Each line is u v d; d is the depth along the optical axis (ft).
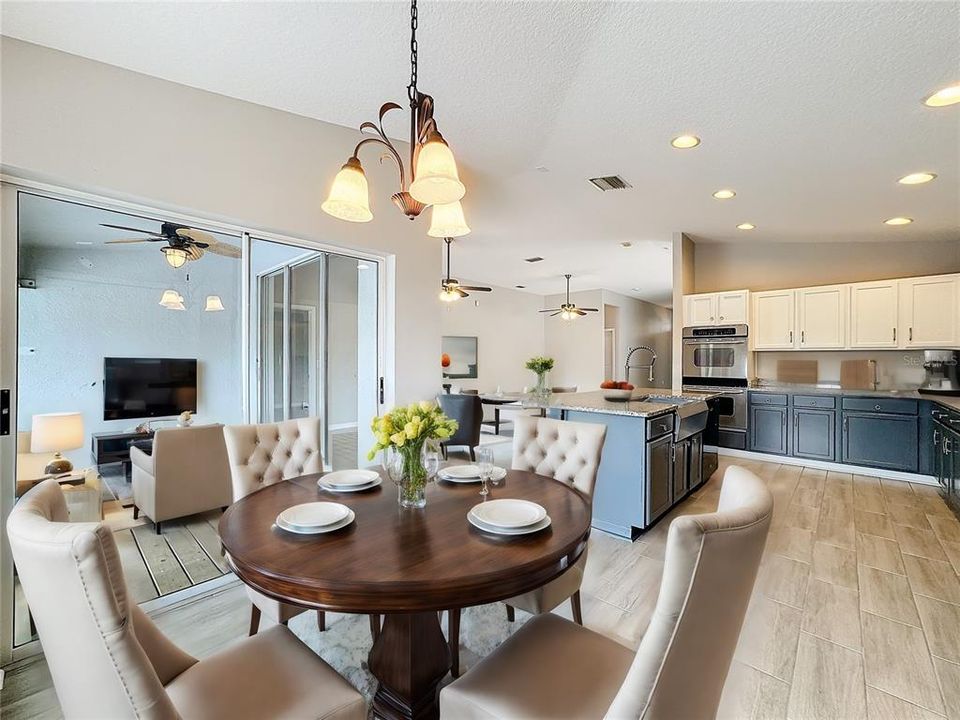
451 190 5.13
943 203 12.15
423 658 4.87
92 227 7.38
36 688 5.59
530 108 7.98
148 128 7.08
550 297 35.17
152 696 2.77
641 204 13.60
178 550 8.93
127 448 8.53
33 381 6.78
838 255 17.52
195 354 8.86
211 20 5.83
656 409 10.69
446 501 5.43
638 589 8.04
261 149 8.39
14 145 5.98
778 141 8.86
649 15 5.63
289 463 7.24
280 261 9.46
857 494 13.21
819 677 5.77
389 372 11.03
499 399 17.49
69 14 5.63
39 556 2.65
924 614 7.11
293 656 4.10
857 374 17.11
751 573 3.02
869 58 6.17
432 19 5.81
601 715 3.40
